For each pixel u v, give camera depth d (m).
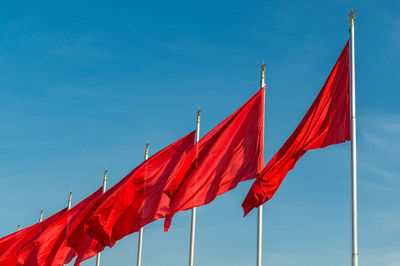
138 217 41.66
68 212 50.75
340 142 33.38
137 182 41.97
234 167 37.34
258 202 33.78
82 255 47.31
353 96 32.56
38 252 49.78
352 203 31.14
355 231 30.67
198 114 43.06
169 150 42.84
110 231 41.34
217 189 37.03
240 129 37.97
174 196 37.66
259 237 35.75
